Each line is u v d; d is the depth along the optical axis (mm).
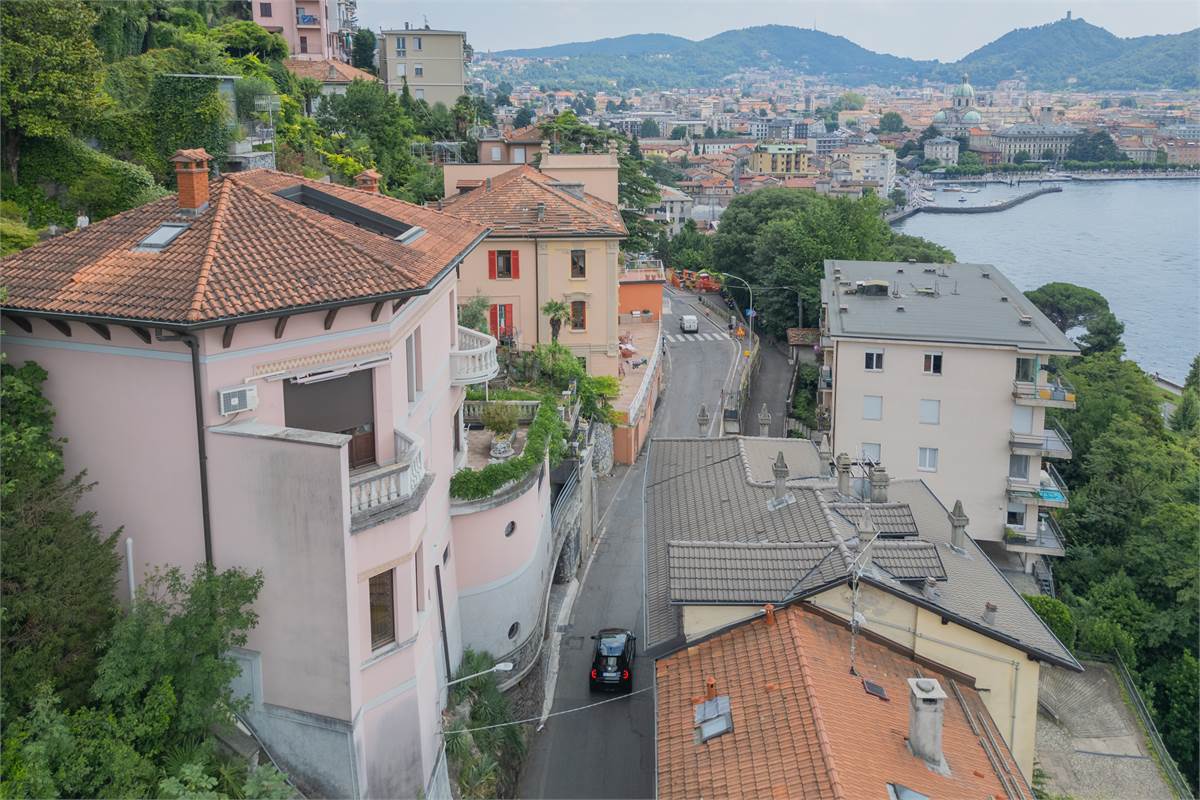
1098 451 71625
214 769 22031
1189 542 58000
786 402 85250
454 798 28641
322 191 31188
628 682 39156
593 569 49719
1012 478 59188
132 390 23344
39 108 44312
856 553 28438
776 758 22094
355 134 86562
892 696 25094
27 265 24609
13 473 21797
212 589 22172
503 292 64375
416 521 25125
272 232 25406
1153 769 37594
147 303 22203
